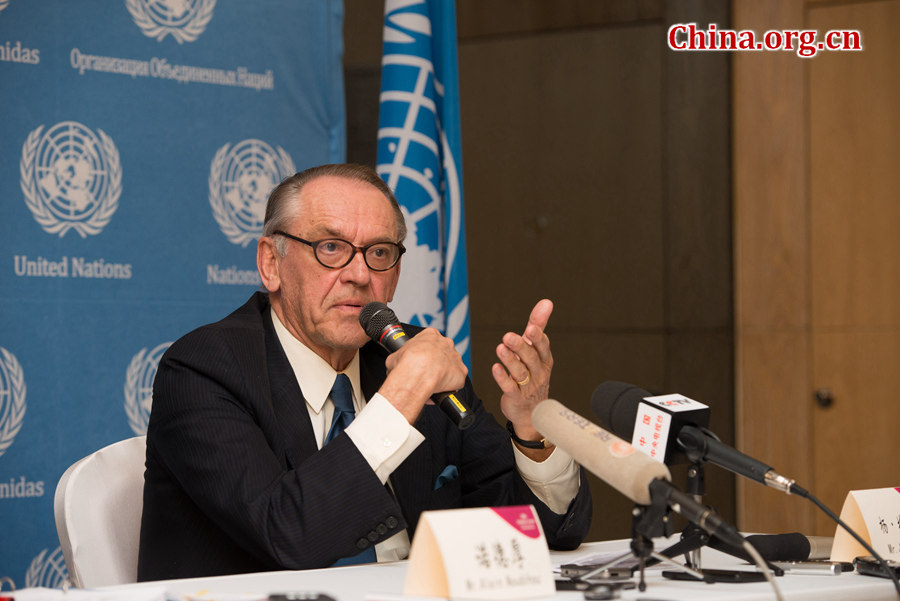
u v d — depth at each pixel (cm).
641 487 126
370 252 195
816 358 506
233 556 182
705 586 133
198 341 187
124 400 275
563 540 189
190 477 174
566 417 142
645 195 505
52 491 264
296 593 119
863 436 501
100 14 274
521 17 515
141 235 279
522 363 181
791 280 506
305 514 157
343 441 162
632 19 504
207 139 290
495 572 119
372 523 158
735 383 518
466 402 215
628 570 140
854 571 151
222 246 292
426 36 309
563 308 512
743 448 512
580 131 511
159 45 283
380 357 211
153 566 184
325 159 312
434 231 305
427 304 302
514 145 516
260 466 171
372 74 408
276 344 198
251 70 298
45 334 264
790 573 149
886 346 500
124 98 277
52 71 267
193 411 177
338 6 315
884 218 500
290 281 197
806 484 502
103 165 273
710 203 512
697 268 509
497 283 514
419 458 200
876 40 498
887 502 158
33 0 265
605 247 508
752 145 512
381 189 201
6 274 260
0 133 260
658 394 154
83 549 183
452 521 121
